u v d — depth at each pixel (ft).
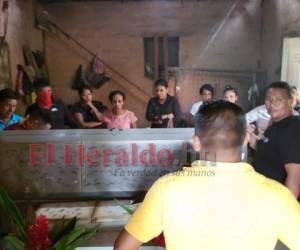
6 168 4.67
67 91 16.97
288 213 2.55
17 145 4.66
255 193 2.56
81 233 3.50
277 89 5.23
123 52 16.92
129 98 17.01
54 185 4.74
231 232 2.51
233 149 2.66
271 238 2.56
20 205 4.62
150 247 3.63
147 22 16.75
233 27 16.72
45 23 16.39
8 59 12.78
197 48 16.87
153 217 2.66
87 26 16.74
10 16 13.01
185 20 16.71
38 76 15.29
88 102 10.32
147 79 16.92
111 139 4.72
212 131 2.64
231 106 2.73
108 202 4.71
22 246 3.35
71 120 8.78
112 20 16.72
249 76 16.56
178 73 16.85
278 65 14.88
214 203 2.54
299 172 4.85
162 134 4.71
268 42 15.96
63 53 16.83
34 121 6.93
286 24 14.24
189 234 2.55
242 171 2.62
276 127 5.21
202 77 16.85
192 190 2.58
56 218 4.23
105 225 4.14
